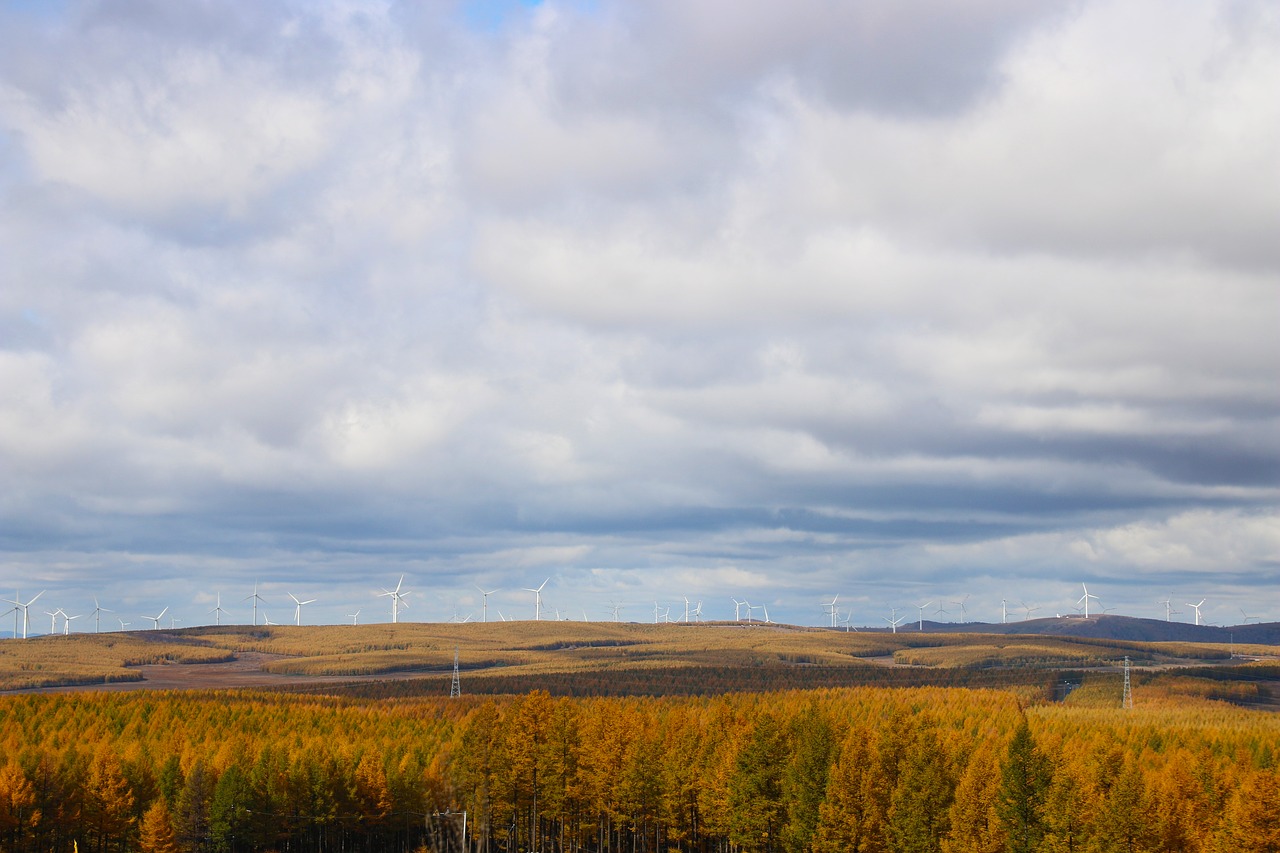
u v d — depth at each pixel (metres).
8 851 134.50
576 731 144.25
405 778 148.50
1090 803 111.12
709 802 132.88
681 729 146.88
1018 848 107.00
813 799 119.56
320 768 148.38
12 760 147.25
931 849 112.19
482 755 146.62
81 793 141.25
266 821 144.00
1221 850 110.25
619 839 148.62
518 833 148.00
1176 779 121.19
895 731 131.50
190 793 142.62
